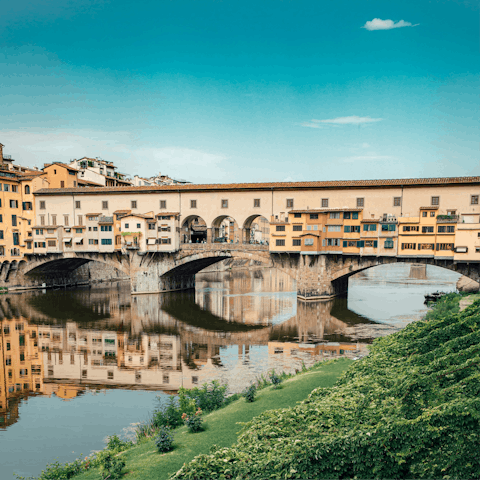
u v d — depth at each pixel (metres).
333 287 68.19
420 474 11.23
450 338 21.03
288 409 16.36
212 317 57.25
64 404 27.75
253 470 12.07
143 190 75.94
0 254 77.31
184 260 73.44
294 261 67.88
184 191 74.38
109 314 59.31
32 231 78.81
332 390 18.23
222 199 72.44
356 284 88.12
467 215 57.88
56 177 86.62
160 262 75.12
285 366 34.81
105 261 77.81
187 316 57.97
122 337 46.97
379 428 12.36
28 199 81.50
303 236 64.88
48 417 25.61
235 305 65.81
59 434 23.19
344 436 12.37
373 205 63.94
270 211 69.75
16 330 50.09
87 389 30.75
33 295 74.81
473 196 58.50
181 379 32.47
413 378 15.09
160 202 75.94
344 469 11.88
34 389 31.00
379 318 53.81
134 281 74.56
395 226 61.09
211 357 38.72
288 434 14.15
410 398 13.91
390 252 61.47
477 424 11.42
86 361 38.19
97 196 79.06
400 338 24.73
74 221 80.06
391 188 62.84
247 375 32.84
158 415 22.25
